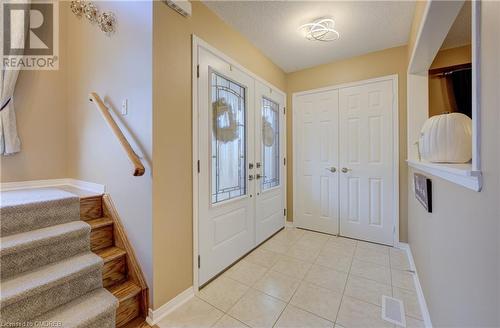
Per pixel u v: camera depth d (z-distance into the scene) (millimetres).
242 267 2215
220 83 2129
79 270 1376
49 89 2391
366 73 2805
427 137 1325
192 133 1782
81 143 2250
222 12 2018
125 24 1675
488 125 640
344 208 2992
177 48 1656
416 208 2002
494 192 619
